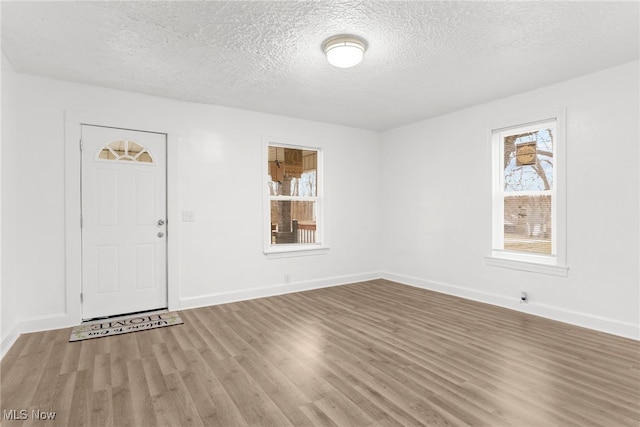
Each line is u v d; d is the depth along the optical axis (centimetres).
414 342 285
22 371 236
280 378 225
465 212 427
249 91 363
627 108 294
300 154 502
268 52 274
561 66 301
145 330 317
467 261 425
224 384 218
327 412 187
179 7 212
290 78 328
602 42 258
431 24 233
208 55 279
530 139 371
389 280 538
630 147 293
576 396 201
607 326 304
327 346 279
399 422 178
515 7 213
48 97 323
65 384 218
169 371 236
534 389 209
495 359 252
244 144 429
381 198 553
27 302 312
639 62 287
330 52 255
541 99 352
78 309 332
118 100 354
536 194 363
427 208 477
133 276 365
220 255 412
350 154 523
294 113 447
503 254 394
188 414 186
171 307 379
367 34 246
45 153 321
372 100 394
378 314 363
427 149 476
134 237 365
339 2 208
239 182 425
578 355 257
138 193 367
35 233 316
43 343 286
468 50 271
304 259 478
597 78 312
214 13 219
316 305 399
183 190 389
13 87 300
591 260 316
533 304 358
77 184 334
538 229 364
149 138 373
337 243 510
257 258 438
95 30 239
